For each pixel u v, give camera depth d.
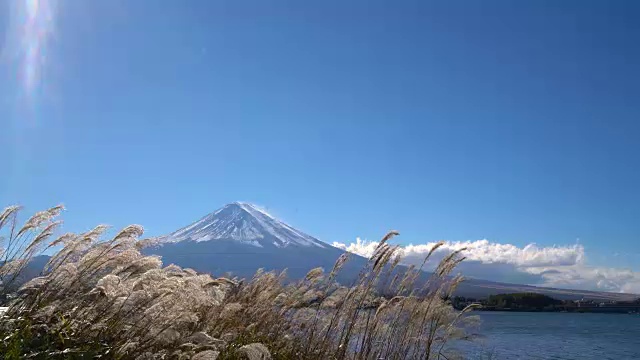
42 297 5.40
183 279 5.59
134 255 5.80
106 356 4.97
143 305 5.33
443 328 10.02
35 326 5.06
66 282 5.48
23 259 5.83
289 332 9.57
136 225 5.86
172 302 5.29
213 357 5.15
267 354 5.80
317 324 9.49
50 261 5.77
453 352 10.16
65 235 6.02
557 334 51.88
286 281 11.13
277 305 9.66
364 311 9.50
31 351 4.68
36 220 5.82
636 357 31.81
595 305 156.00
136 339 5.22
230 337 6.94
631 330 67.50
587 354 32.84
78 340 5.05
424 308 9.88
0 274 5.67
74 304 5.44
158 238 6.28
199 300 5.50
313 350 9.10
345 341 9.25
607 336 53.72
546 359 26.33
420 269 10.06
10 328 4.93
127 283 5.43
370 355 9.45
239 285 9.84
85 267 5.63
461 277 10.12
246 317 8.92
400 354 9.64
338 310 9.43
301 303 9.75
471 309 10.38
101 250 5.74
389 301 9.51
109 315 5.36
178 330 5.81
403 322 9.89
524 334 46.62
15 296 5.42
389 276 9.66
